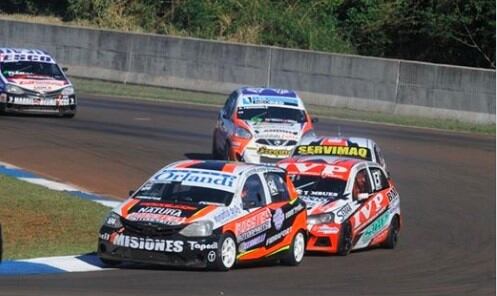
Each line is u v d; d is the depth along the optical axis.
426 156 78.81
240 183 43.47
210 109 99.44
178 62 112.56
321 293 38.00
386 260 48.25
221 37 131.62
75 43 118.81
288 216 45.06
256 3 134.62
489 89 97.06
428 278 43.81
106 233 41.59
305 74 105.69
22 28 122.62
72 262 42.41
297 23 130.88
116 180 64.62
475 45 123.12
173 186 43.47
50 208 54.19
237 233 41.94
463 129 93.44
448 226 58.47
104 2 139.25
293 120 69.50
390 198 52.97
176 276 39.94
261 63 107.88
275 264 45.50
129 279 38.75
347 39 132.12
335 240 48.22
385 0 133.50
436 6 126.25
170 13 136.00
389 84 101.75
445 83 99.06
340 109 102.88
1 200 55.00
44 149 72.50
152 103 101.31
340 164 52.06
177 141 79.62
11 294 34.16
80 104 97.25
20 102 84.38
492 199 66.00
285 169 52.03
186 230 40.69
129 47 115.50
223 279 39.66
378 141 83.94
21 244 45.84
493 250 52.53
